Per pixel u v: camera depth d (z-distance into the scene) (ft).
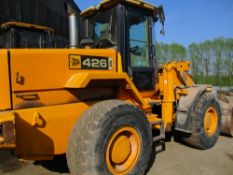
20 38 21.52
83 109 9.95
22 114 8.44
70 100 9.68
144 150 10.15
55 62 9.29
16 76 8.52
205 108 13.98
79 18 12.58
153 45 13.67
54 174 11.30
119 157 9.39
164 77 14.10
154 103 13.20
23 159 8.57
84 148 8.46
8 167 12.10
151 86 13.30
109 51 11.05
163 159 12.77
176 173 11.12
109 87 10.89
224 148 14.65
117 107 9.30
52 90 9.23
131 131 9.75
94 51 10.46
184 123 13.56
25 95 8.67
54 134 9.07
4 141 7.60
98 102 9.93
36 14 45.06
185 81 15.43
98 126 8.66
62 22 53.72
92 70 10.32
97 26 12.97
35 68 8.87
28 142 8.53
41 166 12.20
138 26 12.85
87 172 8.41
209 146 14.33
